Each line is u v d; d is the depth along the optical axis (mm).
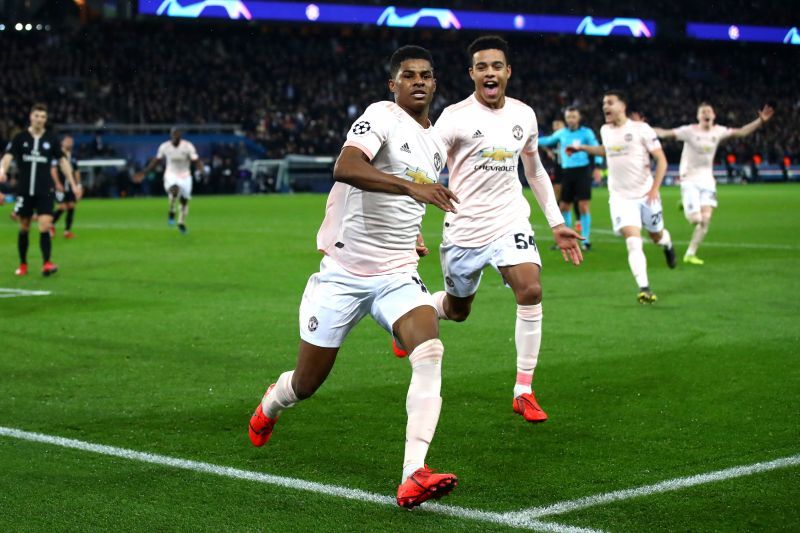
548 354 6965
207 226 19875
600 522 3727
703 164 12297
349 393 5844
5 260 13680
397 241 4281
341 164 3996
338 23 42656
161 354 7066
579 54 51188
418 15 43938
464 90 47000
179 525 3729
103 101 39125
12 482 4242
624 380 6145
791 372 6293
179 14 40219
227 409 5512
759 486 4129
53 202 11938
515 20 45656
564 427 5113
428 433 3939
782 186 38844
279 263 13078
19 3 39938
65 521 3771
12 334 7859
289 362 6805
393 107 4277
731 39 50156
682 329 7883
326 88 44125
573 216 22594
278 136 39750
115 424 5199
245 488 4164
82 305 9391
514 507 3912
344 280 4270
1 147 33406
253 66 43906
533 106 46250
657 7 48812
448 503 3973
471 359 6828
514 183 5902
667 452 4641
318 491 4125
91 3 40250
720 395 5727
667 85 50812
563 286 10547
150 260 13531
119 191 35062
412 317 4152
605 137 9781
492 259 5766
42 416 5363
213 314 8828
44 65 39656
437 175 4422
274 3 41469
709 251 13992
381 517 3809
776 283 10586
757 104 50812
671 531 3637
